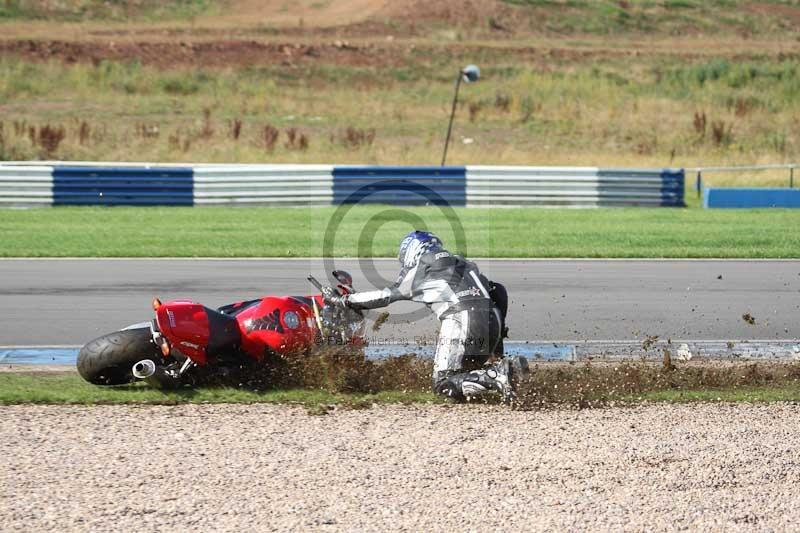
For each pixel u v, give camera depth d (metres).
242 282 44.06
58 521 17.48
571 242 57.66
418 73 148.38
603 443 22.28
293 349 26.30
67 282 43.81
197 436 22.45
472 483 19.58
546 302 40.19
